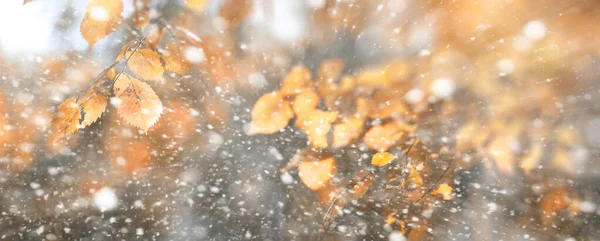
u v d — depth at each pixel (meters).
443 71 1.41
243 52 1.53
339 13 1.62
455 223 1.89
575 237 1.88
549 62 1.33
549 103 1.41
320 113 1.37
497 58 1.36
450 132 1.47
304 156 1.37
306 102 1.37
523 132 1.49
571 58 1.31
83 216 2.26
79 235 2.16
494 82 1.39
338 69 1.49
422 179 1.42
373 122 1.41
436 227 1.83
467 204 2.00
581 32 1.27
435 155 1.44
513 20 1.31
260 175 2.33
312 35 1.65
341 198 1.36
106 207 2.28
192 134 2.43
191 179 2.42
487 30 1.34
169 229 2.21
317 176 1.37
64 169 2.46
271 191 2.26
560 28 1.28
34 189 2.35
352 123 1.38
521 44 1.32
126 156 2.48
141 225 2.24
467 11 1.35
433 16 1.39
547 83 1.37
